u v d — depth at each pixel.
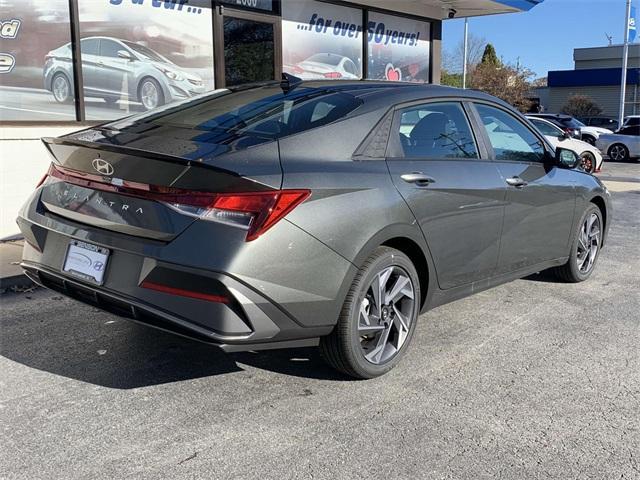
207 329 2.89
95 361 3.82
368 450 2.91
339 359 3.46
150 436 2.99
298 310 3.09
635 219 9.42
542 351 4.14
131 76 8.03
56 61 7.31
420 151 3.88
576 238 5.46
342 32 10.91
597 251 5.90
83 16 7.48
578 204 5.34
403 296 3.72
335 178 3.26
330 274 3.18
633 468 2.81
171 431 3.04
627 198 11.76
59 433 3.00
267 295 2.95
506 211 4.40
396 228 3.51
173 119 3.72
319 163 3.28
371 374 3.59
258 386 3.54
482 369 3.84
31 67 7.13
